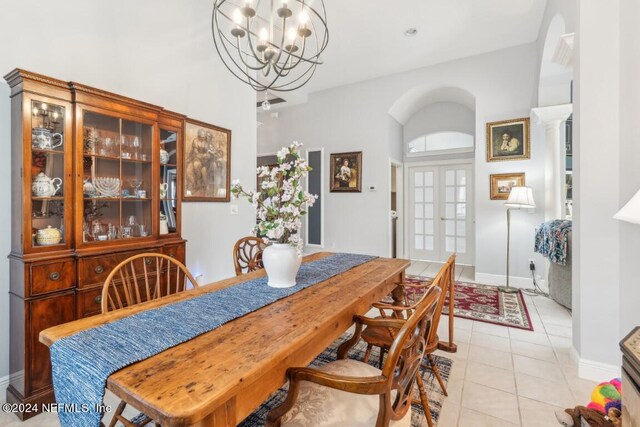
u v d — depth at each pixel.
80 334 1.06
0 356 1.81
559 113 3.80
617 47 1.92
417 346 1.08
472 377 2.07
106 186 2.14
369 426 1.01
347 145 5.54
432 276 4.84
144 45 2.59
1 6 1.83
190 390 0.76
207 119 3.15
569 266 3.25
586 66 2.01
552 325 2.93
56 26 2.06
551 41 3.43
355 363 1.38
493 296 3.80
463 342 2.58
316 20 3.57
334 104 5.64
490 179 4.43
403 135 6.17
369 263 2.28
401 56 4.49
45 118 1.80
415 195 6.26
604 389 1.21
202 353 0.94
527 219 4.20
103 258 1.99
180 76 2.88
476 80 4.48
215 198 3.20
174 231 2.60
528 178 4.19
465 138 5.76
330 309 1.32
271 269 1.63
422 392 1.59
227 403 0.82
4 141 1.82
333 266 2.14
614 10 1.93
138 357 0.91
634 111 1.81
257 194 1.60
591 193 2.01
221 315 1.24
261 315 1.25
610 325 1.97
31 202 1.73
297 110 6.03
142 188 2.38
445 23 3.68
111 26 2.37
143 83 2.58
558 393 1.89
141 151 2.35
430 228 6.16
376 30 3.80
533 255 4.18
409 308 1.70
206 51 3.13
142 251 2.21
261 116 6.46
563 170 3.95
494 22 3.68
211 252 3.18
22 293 1.70
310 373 0.98
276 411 1.02
